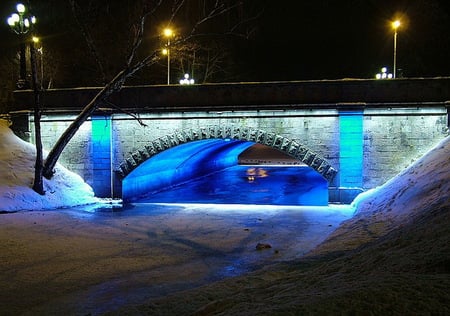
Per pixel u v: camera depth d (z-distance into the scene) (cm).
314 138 2186
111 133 2444
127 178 2497
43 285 974
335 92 2167
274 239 1478
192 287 956
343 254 1058
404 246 760
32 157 2436
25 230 1595
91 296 898
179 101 2366
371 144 2123
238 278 915
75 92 2486
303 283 708
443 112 2053
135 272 1080
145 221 1828
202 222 1811
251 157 6638
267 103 2247
